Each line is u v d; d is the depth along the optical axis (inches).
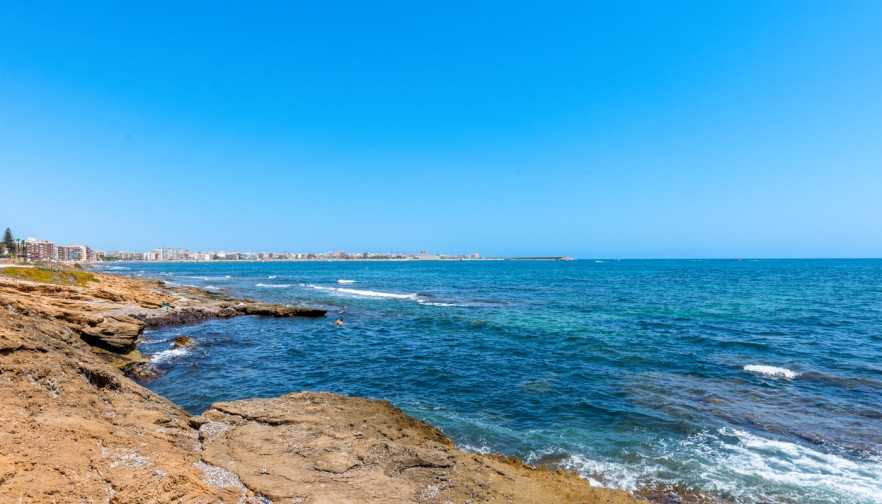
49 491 244.7
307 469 341.7
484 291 2817.4
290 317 1635.1
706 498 409.7
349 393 737.0
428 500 317.1
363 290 2933.1
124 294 1599.4
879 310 1721.2
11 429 295.6
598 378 792.3
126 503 252.7
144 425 384.8
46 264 2915.8
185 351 1038.4
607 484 434.0
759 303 1993.1
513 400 686.5
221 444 381.7
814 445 518.0
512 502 332.8
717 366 867.4
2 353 389.4
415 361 952.3
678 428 569.3
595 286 3213.6
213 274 5615.2
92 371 450.6
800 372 819.4
